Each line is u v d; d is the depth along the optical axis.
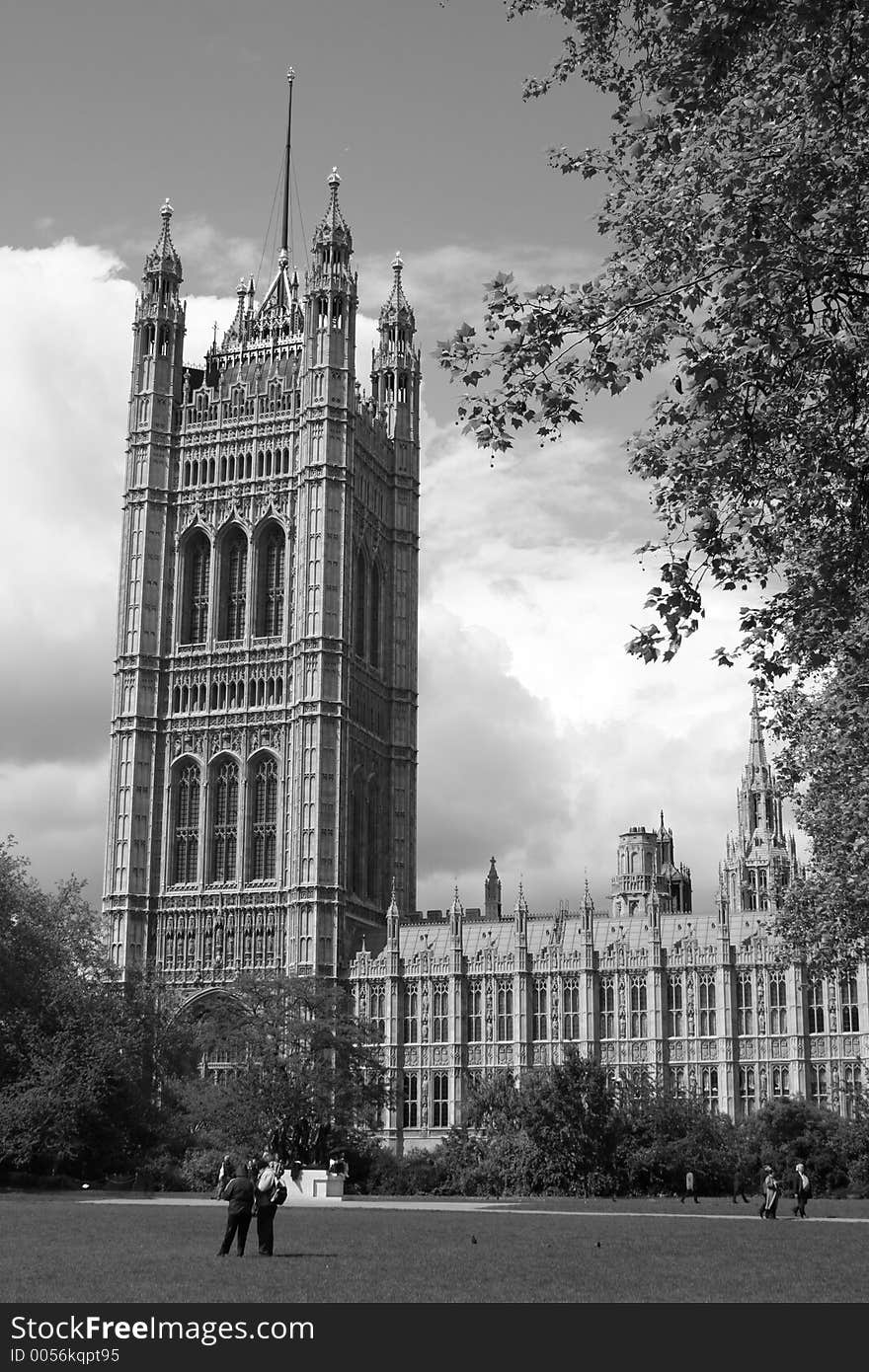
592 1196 82.62
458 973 131.25
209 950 141.62
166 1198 78.69
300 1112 100.50
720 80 29.38
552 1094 86.31
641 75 31.59
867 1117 96.19
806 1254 41.91
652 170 30.12
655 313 28.69
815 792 54.41
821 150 27.58
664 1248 43.47
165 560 152.38
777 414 30.73
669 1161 84.31
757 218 27.52
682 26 28.70
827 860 54.56
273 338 158.88
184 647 149.88
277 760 144.25
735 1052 120.12
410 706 157.62
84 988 105.25
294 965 136.50
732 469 29.83
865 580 33.28
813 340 29.12
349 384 150.12
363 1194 93.88
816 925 54.34
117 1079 95.75
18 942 102.00
